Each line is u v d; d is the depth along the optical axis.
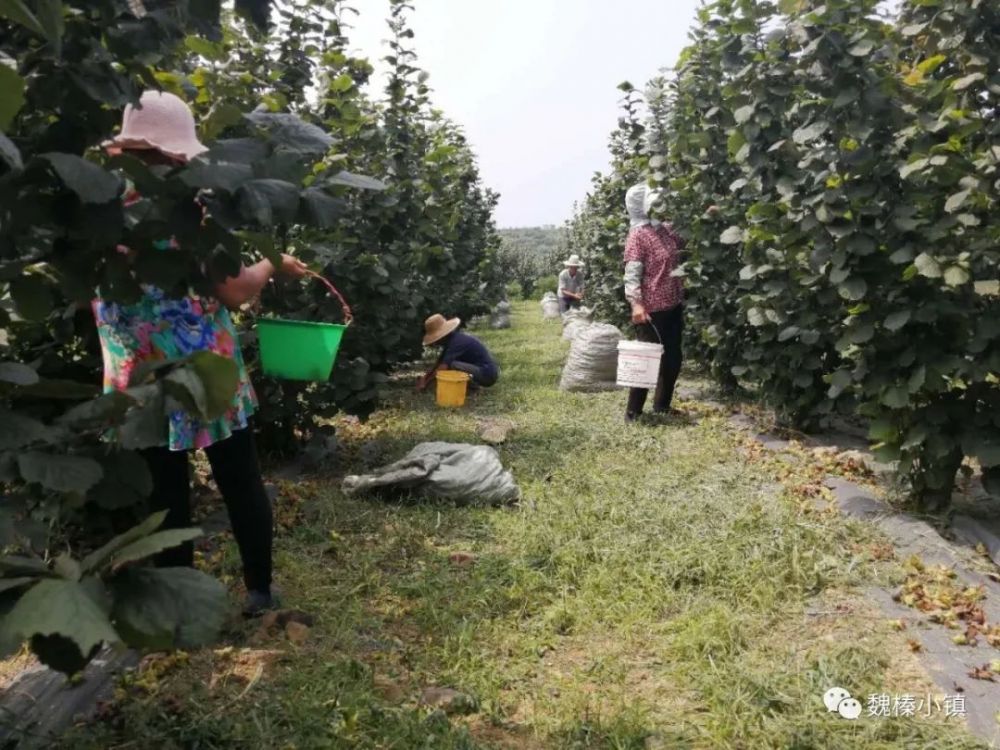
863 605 3.47
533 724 2.63
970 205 4.06
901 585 3.63
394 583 3.63
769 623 3.33
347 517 4.39
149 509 2.94
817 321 5.70
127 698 2.65
